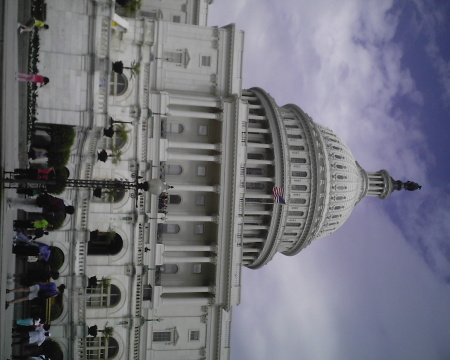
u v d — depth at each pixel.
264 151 71.00
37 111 34.59
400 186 95.56
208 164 58.62
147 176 52.75
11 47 25.77
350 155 88.31
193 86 55.97
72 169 44.94
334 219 84.31
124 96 51.12
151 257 53.50
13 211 31.20
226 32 56.41
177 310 56.22
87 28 35.28
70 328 47.25
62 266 46.22
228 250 57.06
